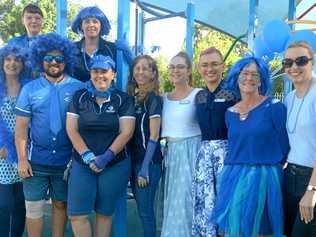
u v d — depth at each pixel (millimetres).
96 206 3863
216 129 3697
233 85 3617
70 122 3742
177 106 3902
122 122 3781
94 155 3719
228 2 8703
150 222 3934
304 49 3209
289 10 6969
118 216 4340
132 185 4039
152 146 3852
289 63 3229
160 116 3912
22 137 3830
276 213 3260
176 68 3910
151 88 3977
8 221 4062
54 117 3812
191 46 6273
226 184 3414
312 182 3010
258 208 3281
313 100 3127
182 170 3855
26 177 3857
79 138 3736
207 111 3715
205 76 3822
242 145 3402
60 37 3908
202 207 3697
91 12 4117
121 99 3824
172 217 3871
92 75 3756
